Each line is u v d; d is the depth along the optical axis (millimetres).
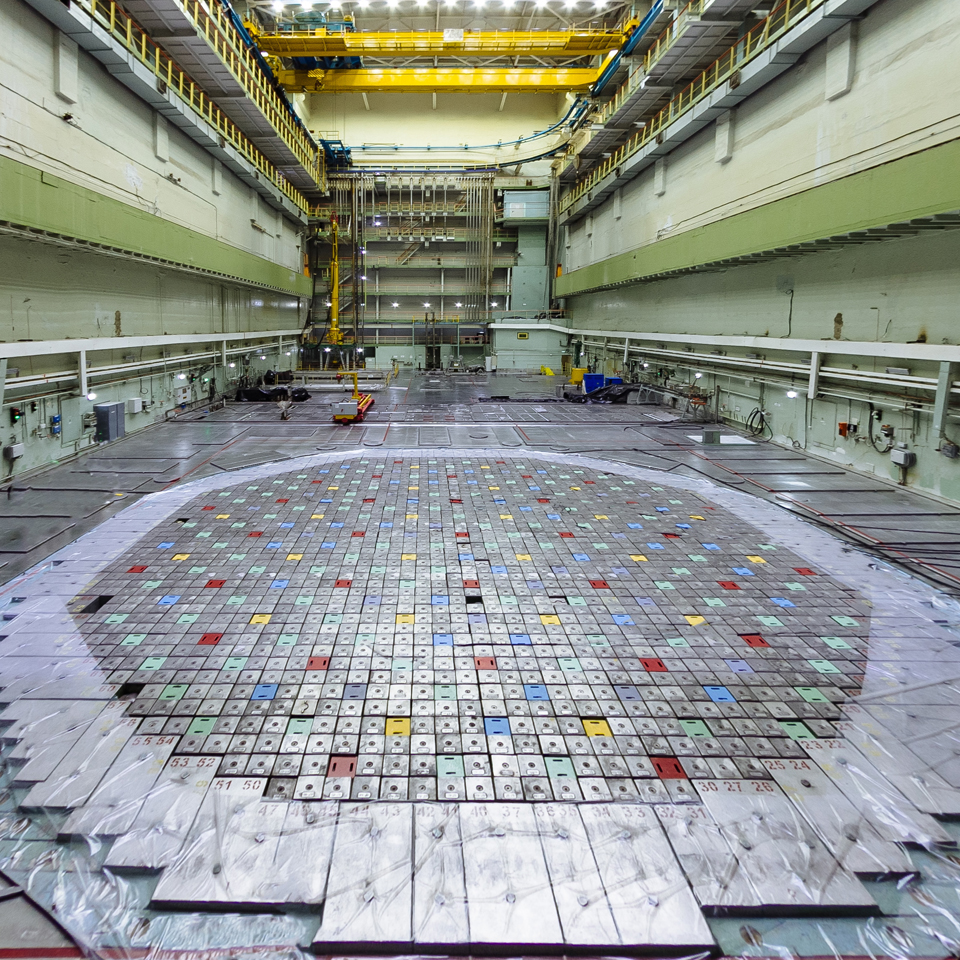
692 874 4656
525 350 49312
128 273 20953
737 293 23281
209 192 27516
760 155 20359
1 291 14523
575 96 39219
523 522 12531
